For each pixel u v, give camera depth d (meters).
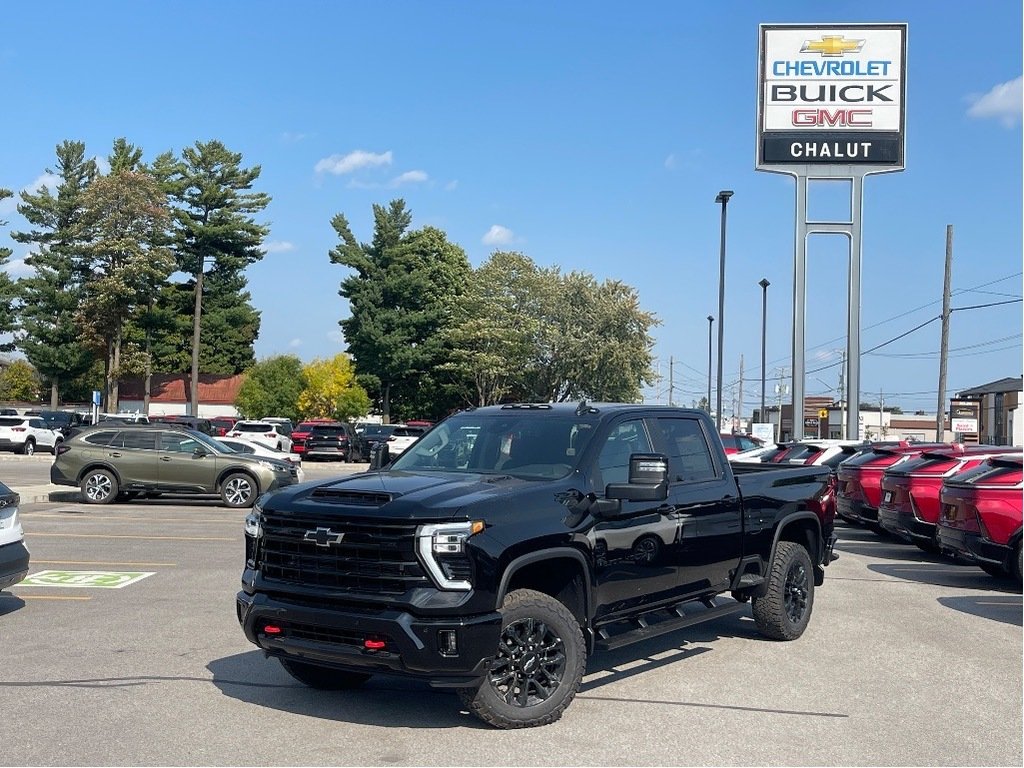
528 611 6.05
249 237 66.19
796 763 5.56
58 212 68.31
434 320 68.38
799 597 8.98
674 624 7.46
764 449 22.77
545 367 64.88
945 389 37.44
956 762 5.62
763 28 31.62
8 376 87.56
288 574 6.17
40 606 9.77
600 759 5.56
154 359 76.12
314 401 69.75
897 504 14.73
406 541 5.76
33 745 5.68
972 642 8.84
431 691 6.95
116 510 19.73
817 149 31.38
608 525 6.74
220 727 6.07
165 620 9.13
